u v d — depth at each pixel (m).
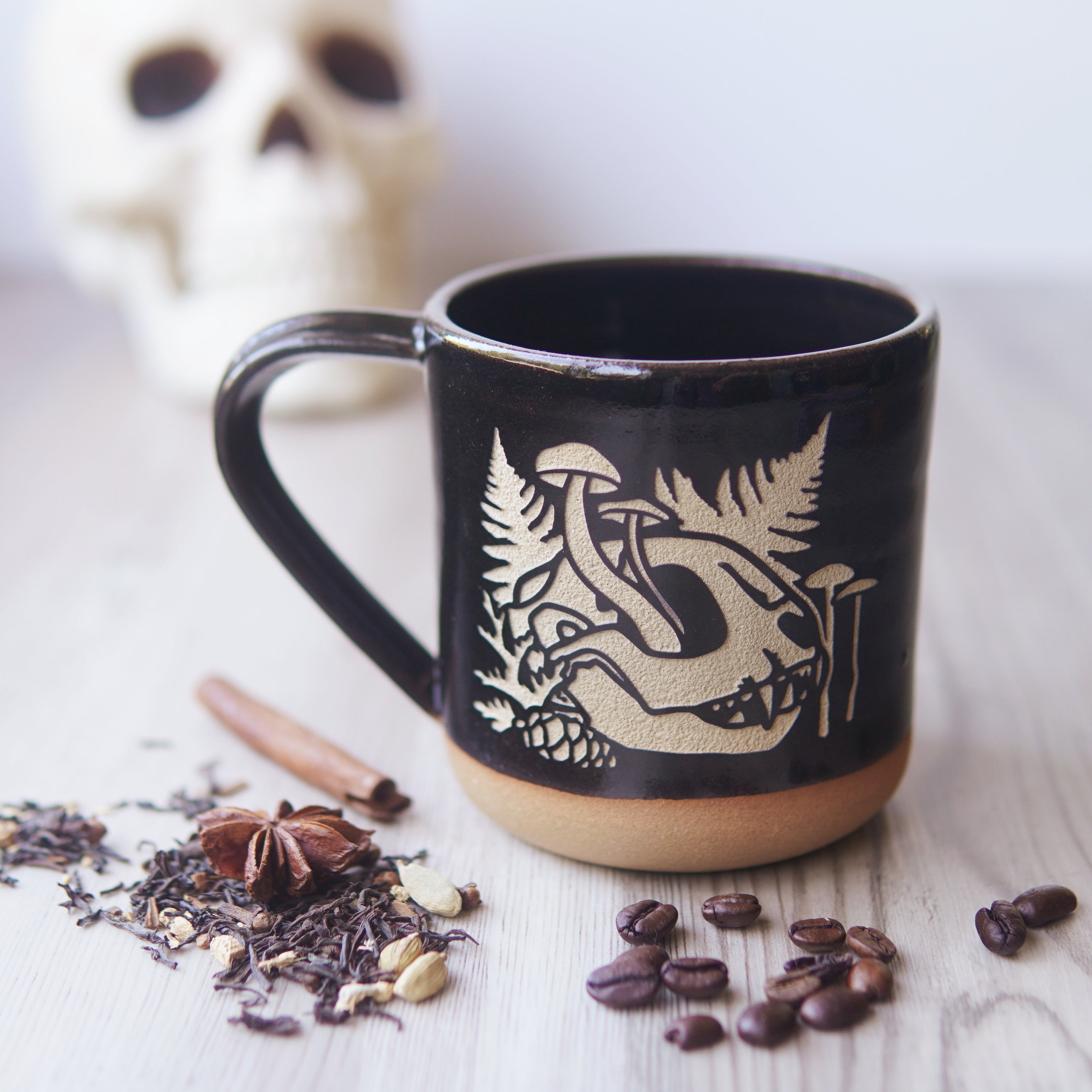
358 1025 0.30
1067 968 0.31
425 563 0.48
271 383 0.33
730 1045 0.30
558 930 0.32
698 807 0.32
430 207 0.80
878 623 0.32
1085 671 0.41
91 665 0.43
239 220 0.61
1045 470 0.55
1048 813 0.36
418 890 0.33
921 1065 0.29
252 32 0.63
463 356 0.31
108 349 0.75
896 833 0.35
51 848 0.35
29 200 0.83
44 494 0.55
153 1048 0.30
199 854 0.35
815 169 0.79
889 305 0.34
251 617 0.45
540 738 0.32
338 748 0.37
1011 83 0.77
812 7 0.75
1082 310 0.76
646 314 0.37
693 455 0.30
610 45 0.77
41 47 0.66
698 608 0.31
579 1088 0.29
